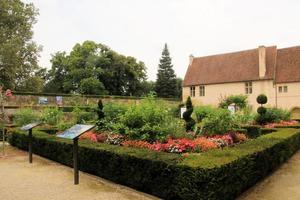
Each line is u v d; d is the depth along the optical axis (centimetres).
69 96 3045
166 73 5369
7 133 1552
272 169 823
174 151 770
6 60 2711
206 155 599
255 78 3528
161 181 579
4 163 961
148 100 1033
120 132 938
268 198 588
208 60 4147
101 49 4653
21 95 2706
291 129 1327
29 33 3053
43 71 4769
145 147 806
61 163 940
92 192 623
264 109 1850
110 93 4772
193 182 507
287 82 3331
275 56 3588
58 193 616
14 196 598
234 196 579
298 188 657
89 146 797
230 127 1120
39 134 1168
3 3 2859
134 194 610
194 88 4050
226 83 3759
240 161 589
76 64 4438
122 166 673
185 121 1151
